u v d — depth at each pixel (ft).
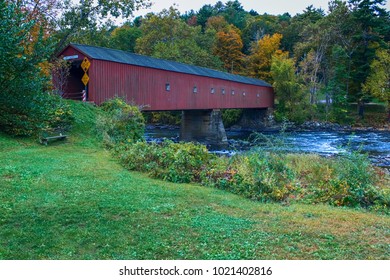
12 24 34.55
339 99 136.05
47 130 42.52
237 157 31.07
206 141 97.19
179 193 22.04
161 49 145.79
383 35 145.07
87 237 14.21
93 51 62.28
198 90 87.76
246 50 211.00
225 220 16.89
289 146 42.42
